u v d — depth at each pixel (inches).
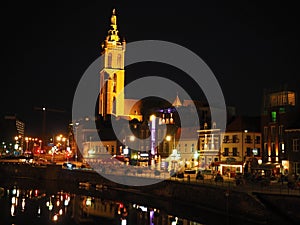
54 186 3919.8
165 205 2534.5
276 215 1734.7
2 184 4077.3
